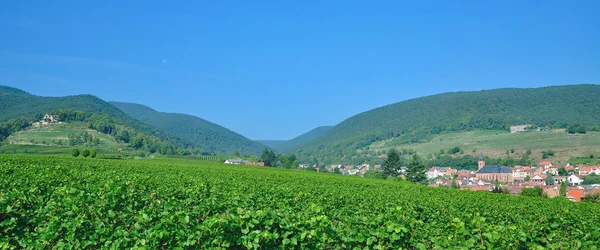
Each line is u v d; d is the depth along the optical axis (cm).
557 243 1150
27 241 998
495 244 1043
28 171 2748
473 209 2412
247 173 5344
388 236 1013
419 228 1191
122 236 997
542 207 3008
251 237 929
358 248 1003
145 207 1297
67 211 1093
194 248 952
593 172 12088
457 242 1044
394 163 11225
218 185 2706
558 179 11650
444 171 15762
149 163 6028
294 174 6044
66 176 2294
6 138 14588
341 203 2220
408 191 4488
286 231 983
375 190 4197
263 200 1859
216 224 938
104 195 1215
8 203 1086
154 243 952
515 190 8631
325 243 1001
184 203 1434
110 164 5122
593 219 1911
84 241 988
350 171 18500
